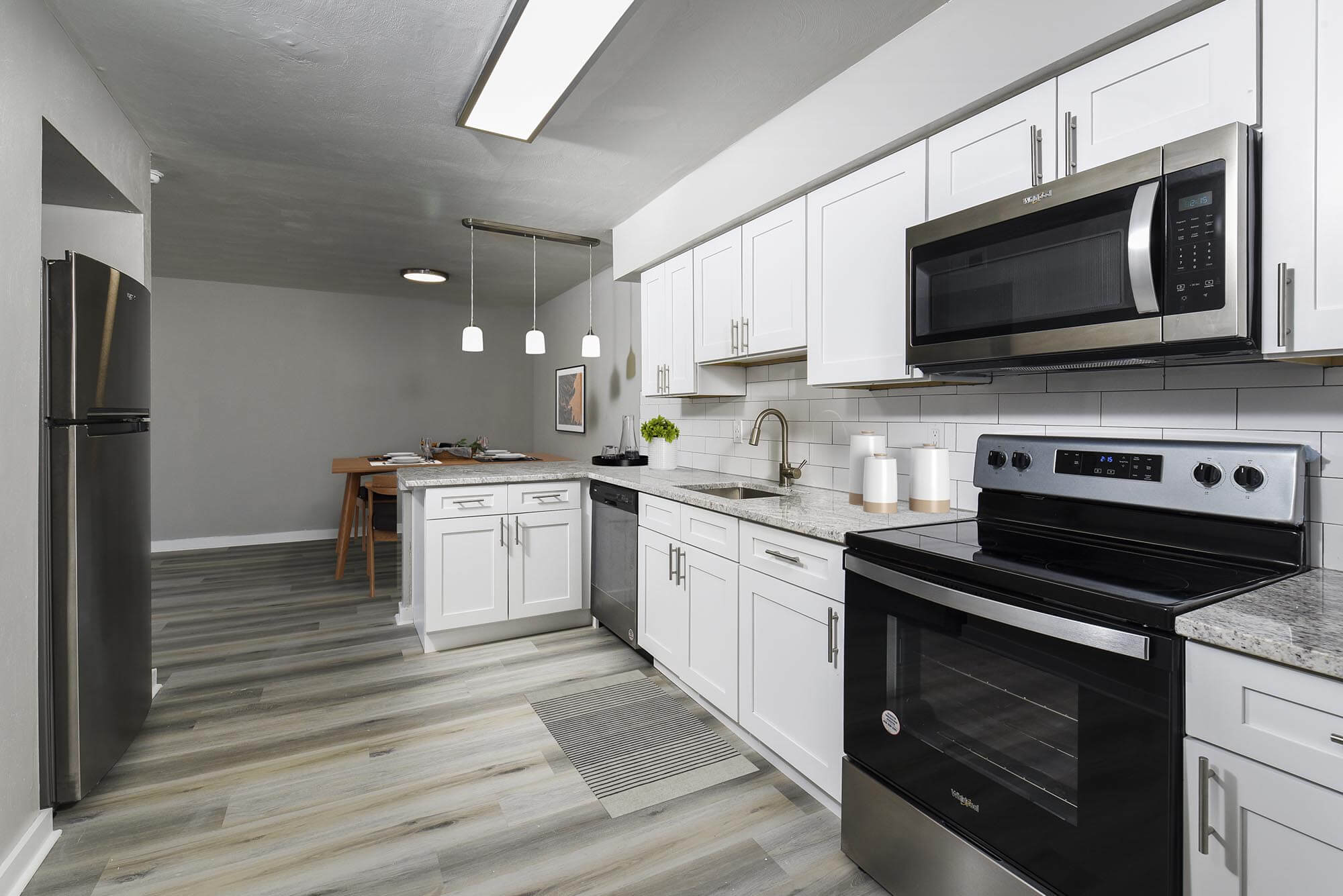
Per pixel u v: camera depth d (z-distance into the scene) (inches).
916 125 71.9
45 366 69.3
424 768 82.7
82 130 79.5
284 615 145.8
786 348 95.3
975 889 52.1
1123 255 51.3
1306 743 34.2
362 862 65.2
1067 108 57.9
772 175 95.8
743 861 65.8
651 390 135.4
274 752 86.1
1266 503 50.6
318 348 235.9
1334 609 40.5
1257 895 36.3
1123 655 42.1
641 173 118.0
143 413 89.4
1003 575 50.3
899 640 59.7
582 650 125.0
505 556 128.4
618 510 123.0
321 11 71.5
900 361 75.5
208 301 220.1
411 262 189.0
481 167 115.4
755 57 79.6
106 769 77.6
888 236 77.0
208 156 110.4
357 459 201.9
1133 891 41.8
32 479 66.6
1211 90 48.1
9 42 62.0
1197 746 38.8
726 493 112.2
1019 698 49.3
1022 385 74.6
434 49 78.9
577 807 74.7
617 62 81.3
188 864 64.6
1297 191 44.0
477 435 263.1
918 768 57.4
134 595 86.7
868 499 80.1
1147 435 63.1
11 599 62.2
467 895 60.9
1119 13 52.4
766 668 81.0
